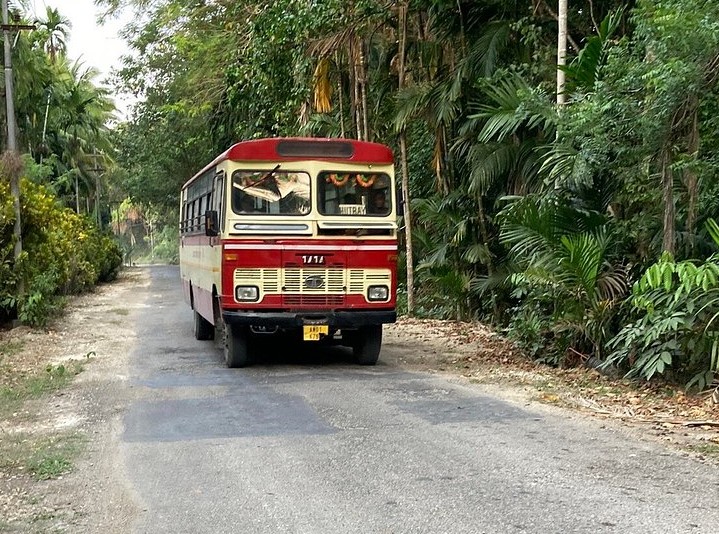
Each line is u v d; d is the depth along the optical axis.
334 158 11.05
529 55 14.34
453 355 12.69
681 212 10.03
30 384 10.56
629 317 10.19
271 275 10.81
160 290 29.91
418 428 7.66
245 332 11.36
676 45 8.31
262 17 16.23
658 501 5.50
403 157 18.52
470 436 7.33
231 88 18.91
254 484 6.05
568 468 6.30
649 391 9.28
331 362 12.10
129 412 8.73
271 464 6.55
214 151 31.98
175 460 6.76
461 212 16.88
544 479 6.02
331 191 11.04
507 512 5.31
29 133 34.34
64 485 6.16
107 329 17.19
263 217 10.85
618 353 9.78
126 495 5.88
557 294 10.67
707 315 8.79
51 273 18.39
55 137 40.47
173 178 44.62
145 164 44.38
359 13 15.98
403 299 20.16
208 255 12.66
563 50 11.70
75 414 8.75
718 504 5.44
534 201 10.91
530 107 10.83
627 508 5.36
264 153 10.90
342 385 10.03
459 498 5.61
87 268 27.86
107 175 60.16
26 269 17.03
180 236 19.11
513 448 6.90
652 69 8.55
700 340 8.81
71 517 5.43
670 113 8.70
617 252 10.64
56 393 9.99
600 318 10.29
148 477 6.30
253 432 7.65
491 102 14.15
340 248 10.95
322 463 6.54
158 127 39.59
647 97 8.76
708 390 8.92
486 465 6.40
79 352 13.74
